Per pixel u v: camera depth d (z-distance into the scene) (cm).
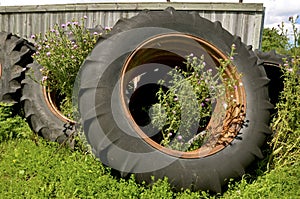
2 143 394
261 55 455
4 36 516
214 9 568
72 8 656
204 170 312
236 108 353
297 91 374
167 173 304
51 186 298
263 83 365
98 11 635
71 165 330
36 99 430
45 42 474
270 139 379
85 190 291
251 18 557
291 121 374
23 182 306
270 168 359
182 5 579
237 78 361
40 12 697
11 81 489
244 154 331
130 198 284
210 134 351
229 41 371
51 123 406
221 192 318
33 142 398
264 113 352
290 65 421
